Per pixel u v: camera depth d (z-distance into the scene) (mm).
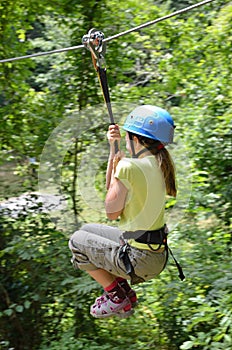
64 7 9914
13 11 10023
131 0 10125
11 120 9977
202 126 10555
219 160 10469
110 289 5105
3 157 9812
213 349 7246
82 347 8477
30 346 9367
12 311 8719
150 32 10789
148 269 4734
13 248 8836
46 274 9172
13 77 10094
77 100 10148
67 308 9320
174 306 8641
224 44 10820
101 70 5086
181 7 12938
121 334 9008
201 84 10945
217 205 10281
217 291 7777
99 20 9992
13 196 9680
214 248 8836
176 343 8680
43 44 13461
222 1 11102
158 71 11242
